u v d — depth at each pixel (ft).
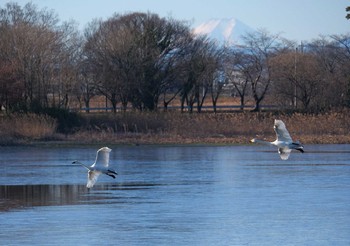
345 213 92.99
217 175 133.90
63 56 272.72
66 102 267.59
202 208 97.45
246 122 214.28
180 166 150.51
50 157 170.40
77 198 107.14
